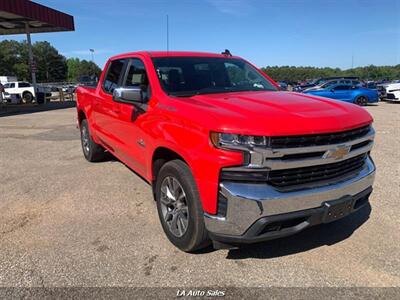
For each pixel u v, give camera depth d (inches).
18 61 4596.5
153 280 122.3
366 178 134.6
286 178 116.1
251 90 169.0
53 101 1143.0
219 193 116.6
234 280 122.0
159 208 150.2
